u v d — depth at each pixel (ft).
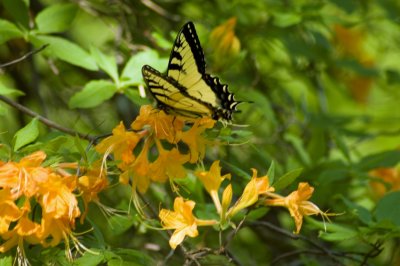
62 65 31.19
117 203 26.86
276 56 33.81
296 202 17.81
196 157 17.46
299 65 33.42
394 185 27.12
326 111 33.47
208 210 21.61
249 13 29.30
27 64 32.73
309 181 26.09
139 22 29.35
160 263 20.80
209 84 17.07
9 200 15.84
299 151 26.86
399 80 33.14
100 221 25.88
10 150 16.92
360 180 25.98
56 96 32.35
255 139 28.68
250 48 31.14
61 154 17.40
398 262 27.43
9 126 31.35
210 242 27.20
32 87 31.30
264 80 32.27
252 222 21.42
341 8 29.01
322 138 26.86
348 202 21.71
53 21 21.83
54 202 15.99
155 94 16.62
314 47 31.81
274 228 21.52
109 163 16.93
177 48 16.46
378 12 37.01
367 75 32.12
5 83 31.91
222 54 23.98
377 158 25.67
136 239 26.86
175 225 17.51
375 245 20.42
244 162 26.55
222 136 18.24
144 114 17.07
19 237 16.57
